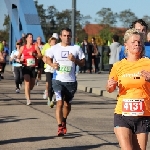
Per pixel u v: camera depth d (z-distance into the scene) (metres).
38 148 11.81
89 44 41.09
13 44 47.53
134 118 8.44
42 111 18.31
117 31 74.00
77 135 13.59
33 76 20.08
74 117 16.95
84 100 22.58
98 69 42.12
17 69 25.14
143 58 8.62
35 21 42.66
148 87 8.52
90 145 12.27
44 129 14.40
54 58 13.74
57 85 13.56
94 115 17.53
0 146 11.97
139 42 8.53
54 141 12.70
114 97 23.42
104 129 14.59
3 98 22.58
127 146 8.23
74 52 13.70
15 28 44.84
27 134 13.58
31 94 24.53
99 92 25.45
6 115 17.16
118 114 8.54
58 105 13.46
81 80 33.03
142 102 8.47
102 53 44.59
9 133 13.70
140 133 8.45
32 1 43.53
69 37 13.73
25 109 18.81
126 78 8.52
